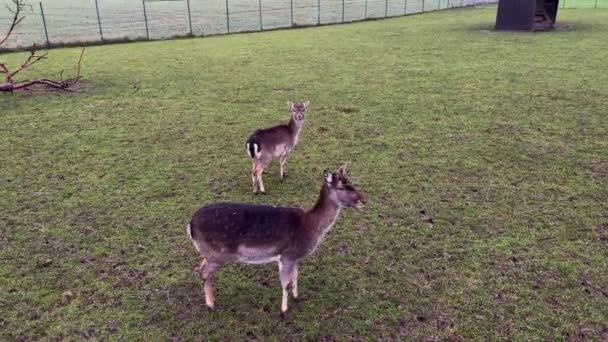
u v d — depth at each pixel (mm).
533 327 4371
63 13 39344
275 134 7000
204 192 7066
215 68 16531
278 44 22328
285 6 44812
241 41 23859
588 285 4922
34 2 48219
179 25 32906
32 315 4559
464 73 14828
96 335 4312
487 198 6758
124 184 7344
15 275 5152
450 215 6309
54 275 5156
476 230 5953
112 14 39406
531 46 19500
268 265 5309
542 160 8016
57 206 6664
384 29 27156
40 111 11297
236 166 8023
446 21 30359
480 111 10789
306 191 7082
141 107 11609
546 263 5277
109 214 6430
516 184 7176
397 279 5055
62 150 8766
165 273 5184
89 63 17828
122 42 24266
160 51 20750
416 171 7660
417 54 18547
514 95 12070
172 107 11594
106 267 5297
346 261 5371
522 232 5895
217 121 10445
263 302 4715
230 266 5293
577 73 14359
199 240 4211
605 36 21703
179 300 4762
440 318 4492
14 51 21094
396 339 4246
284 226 4176
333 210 4297
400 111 10953
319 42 22656
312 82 14141
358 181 7328
